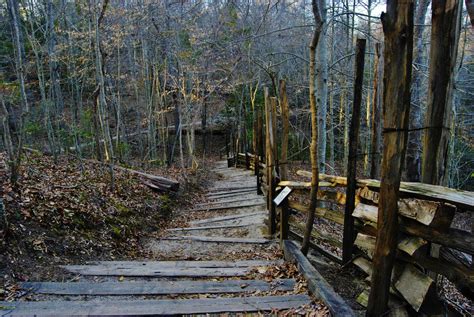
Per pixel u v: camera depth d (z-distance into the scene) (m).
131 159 16.00
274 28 12.45
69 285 3.39
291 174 15.35
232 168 18.31
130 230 6.03
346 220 3.89
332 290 3.14
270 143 5.96
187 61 14.04
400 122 2.39
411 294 2.63
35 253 4.00
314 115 4.12
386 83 2.41
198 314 2.88
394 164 2.45
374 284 2.68
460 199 2.22
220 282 3.67
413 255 2.49
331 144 13.06
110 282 3.55
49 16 12.59
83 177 7.30
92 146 12.45
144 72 16.12
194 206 9.27
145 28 13.63
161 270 4.09
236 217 7.60
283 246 4.85
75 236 4.79
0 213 3.86
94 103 8.27
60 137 11.28
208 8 15.35
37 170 6.68
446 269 2.37
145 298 3.26
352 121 3.71
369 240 3.30
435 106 2.72
